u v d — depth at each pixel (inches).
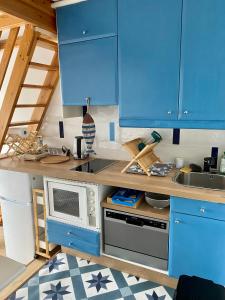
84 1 77.9
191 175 80.4
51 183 83.7
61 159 97.7
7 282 36.9
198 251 65.5
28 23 79.8
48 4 81.7
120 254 78.7
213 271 64.9
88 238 80.4
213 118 68.1
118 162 94.9
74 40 82.5
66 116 92.5
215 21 62.9
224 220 60.5
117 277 80.1
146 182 70.2
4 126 98.3
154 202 71.9
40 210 95.6
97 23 77.6
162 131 88.1
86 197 77.7
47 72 103.4
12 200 94.8
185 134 84.6
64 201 83.7
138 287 75.7
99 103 83.5
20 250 98.4
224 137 79.2
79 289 75.7
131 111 78.5
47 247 92.8
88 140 92.0
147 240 73.0
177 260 68.8
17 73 89.9
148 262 74.6
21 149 103.4
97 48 79.5
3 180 94.5
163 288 75.0
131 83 76.5
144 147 80.1
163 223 69.2
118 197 76.0
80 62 83.4
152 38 71.1
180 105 71.3
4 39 111.9
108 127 98.0
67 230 84.2
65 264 87.2
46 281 79.4
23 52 86.8
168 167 84.2
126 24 73.5
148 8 69.8
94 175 77.8
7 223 98.4
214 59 64.9
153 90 74.0
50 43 93.2
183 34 67.0
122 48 75.7
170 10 67.3
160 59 71.2
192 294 42.8
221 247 62.4
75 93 87.0
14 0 69.4
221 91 65.7
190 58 67.4
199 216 63.2
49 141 114.0
